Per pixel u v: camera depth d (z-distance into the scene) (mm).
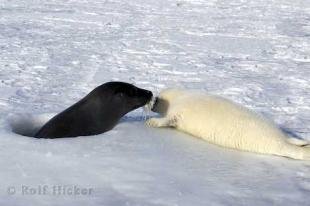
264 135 7789
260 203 5703
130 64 18344
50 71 16578
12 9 32281
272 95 14234
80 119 8523
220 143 8070
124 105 8852
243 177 6582
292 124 10938
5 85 14273
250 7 37625
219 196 5832
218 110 8242
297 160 7520
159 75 16719
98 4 36844
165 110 9352
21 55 19062
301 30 27656
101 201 5453
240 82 15914
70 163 6574
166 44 22750
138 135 8180
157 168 6617
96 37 23953
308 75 17328
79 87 14445
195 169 6738
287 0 41906
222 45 22969
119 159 6852
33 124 9359
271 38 25109
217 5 38531
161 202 5523
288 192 6109
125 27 27234
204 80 16141
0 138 7414
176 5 37781
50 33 24547
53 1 37375
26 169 6285
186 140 8156
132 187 5895
